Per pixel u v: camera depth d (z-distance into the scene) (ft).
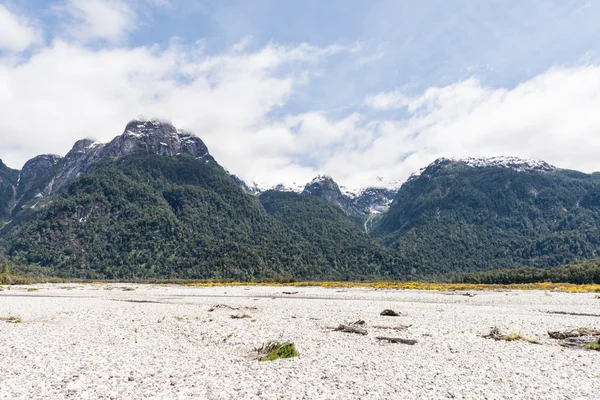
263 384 53.26
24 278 484.33
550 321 114.93
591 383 55.01
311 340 84.69
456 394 50.24
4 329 98.12
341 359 67.67
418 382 55.06
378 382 54.75
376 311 142.10
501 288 301.84
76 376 56.49
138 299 208.95
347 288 322.75
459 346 79.25
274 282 471.21
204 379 55.42
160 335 91.35
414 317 124.47
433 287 319.47
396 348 77.10
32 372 58.39
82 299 207.92
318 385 53.06
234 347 78.48
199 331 96.27
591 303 172.65
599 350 75.31
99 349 75.05
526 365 64.54
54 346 77.36
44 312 138.72
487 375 58.70
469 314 133.28
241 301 190.49
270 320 116.26
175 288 351.87
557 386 53.67
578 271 371.97
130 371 59.36
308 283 419.74
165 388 51.47
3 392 49.44
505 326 105.91
